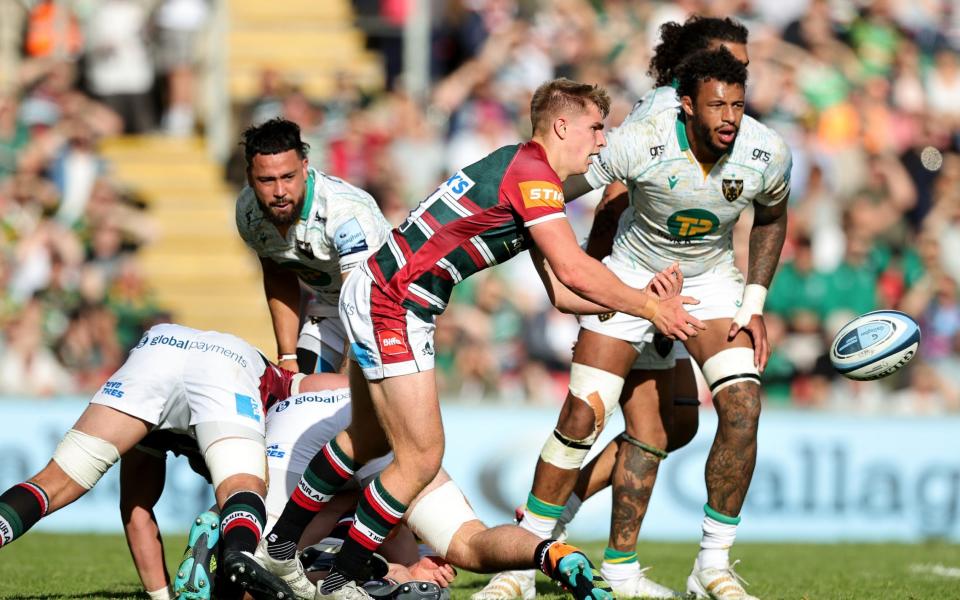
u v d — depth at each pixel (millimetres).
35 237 45688
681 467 37750
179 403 18828
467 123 49594
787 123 50000
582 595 16828
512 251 17781
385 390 17625
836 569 27188
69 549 29547
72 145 48312
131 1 53062
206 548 17344
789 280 44625
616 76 51156
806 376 43688
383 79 55406
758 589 22688
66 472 18422
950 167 49750
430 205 17609
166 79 53469
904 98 51875
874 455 38656
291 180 21281
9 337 43969
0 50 53156
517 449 38000
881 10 53938
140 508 20016
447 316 43688
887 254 46562
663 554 30766
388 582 19328
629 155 20516
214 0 53438
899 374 44125
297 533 18688
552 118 17969
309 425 20125
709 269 21516
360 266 18062
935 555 31375
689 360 23375
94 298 45062
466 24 53594
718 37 22062
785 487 38250
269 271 23891
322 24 56031
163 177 51594
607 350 20906
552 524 21266
